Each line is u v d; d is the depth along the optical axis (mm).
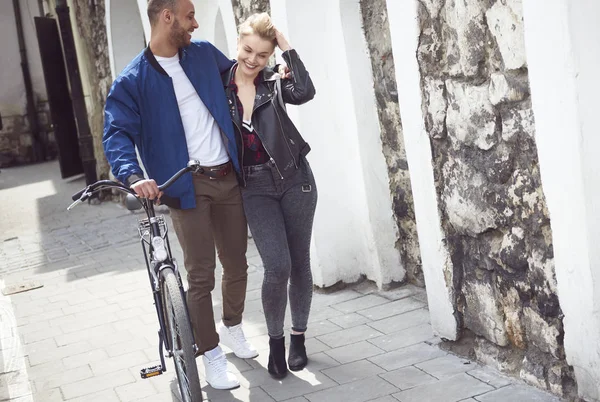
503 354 3408
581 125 2645
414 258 4754
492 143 3172
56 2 11172
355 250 5016
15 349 4805
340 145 4930
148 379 3932
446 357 3656
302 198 3527
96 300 5750
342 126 4887
